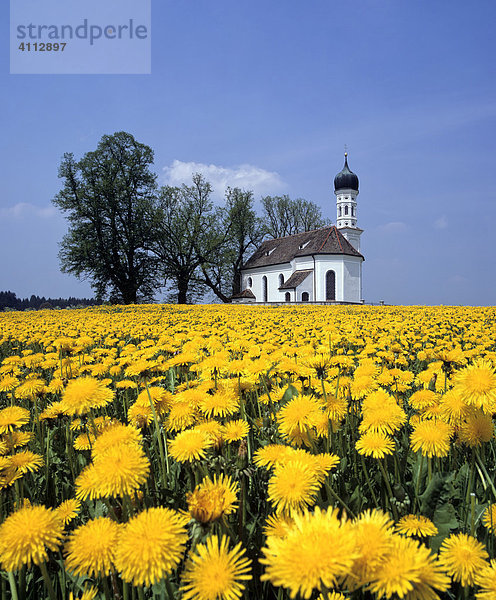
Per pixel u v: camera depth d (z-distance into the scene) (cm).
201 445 182
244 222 7288
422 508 187
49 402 397
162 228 6194
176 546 115
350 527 100
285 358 380
